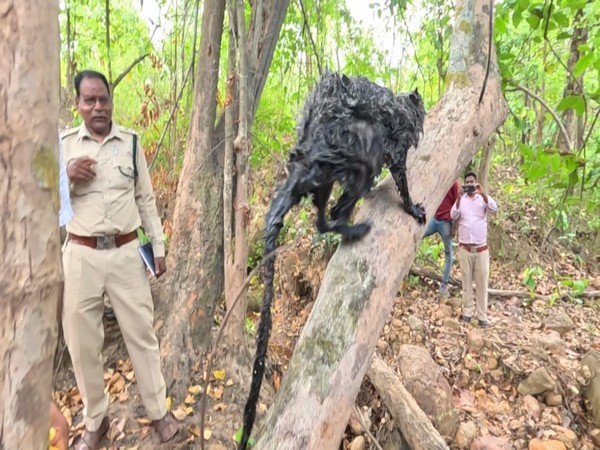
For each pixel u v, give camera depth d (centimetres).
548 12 307
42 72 66
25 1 64
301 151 192
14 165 65
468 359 439
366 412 360
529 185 682
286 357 371
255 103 328
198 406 309
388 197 226
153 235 278
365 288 188
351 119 192
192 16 485
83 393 270
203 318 338
